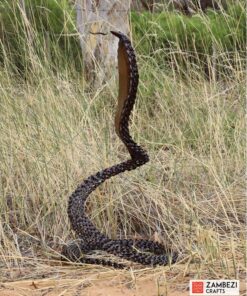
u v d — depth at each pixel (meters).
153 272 12.00
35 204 14.18
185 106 17.69
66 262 12.61
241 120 16.92
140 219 13.85
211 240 12.36
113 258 12.59
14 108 16.45
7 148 15.07
